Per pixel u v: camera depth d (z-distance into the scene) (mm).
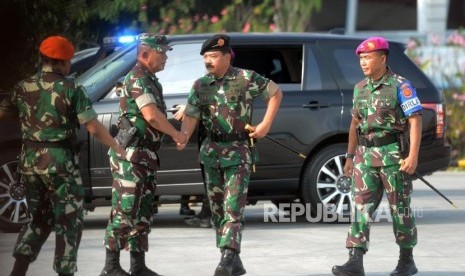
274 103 20078
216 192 20297
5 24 30875
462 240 25922
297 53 28719
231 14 46969
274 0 49656
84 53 32438
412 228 20594
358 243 20359
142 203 20109
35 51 31578
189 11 45906
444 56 52219
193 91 20125
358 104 20594
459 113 50594
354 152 21141
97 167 26500
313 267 22094
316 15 54000
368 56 20312
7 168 26438
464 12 56656
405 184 20422
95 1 39750
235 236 19656
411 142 20141
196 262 22625
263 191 28328
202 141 20297
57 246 18609
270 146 27750
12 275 19016
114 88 26891
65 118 18484
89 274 21156
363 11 54531
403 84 20234
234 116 19906
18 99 18609
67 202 18594
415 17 55250
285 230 27562
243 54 28484
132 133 19703
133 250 20125
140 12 41250
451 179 43625
